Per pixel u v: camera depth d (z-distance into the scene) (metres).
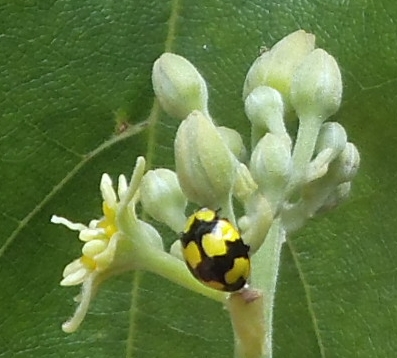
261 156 0.07
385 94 0.09
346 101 0.09
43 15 0.09
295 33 0.08
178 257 0.07
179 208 0.08
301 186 0.07
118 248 0.07
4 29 0.09
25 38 0.09
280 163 0.07
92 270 0.07
